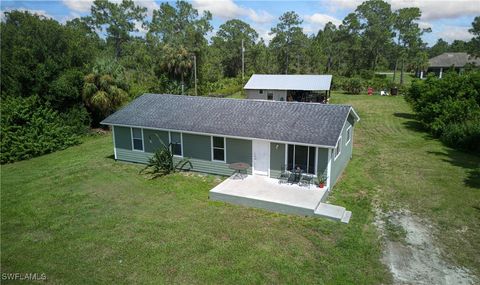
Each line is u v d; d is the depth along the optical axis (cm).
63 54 2675
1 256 978
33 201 1378
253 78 4044
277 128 1495
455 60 6444
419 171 1630
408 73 8225
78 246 1022
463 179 1504
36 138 2195
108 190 1487
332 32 9119
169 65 4328
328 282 837
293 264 909
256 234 1073
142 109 1919
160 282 845
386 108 3484
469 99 2297
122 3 7512
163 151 1686
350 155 1864
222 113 1714
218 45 7938
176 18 7844
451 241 1020
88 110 2812
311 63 7475
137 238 1056
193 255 957
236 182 1462
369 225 1130
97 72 2650
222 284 834
